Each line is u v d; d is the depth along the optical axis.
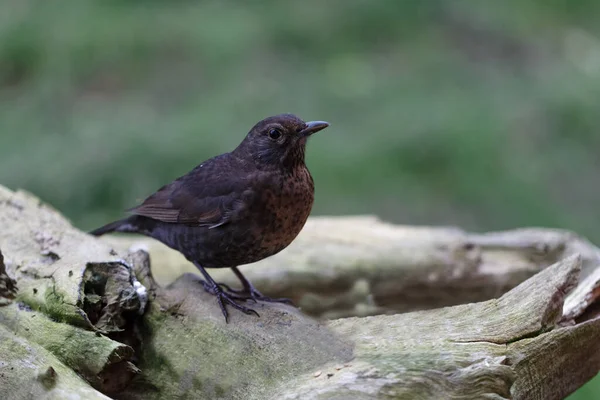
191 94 15.11
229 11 18.23
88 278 5.92
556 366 5.64
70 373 5.25
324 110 14.77
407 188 13.30
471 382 5.00
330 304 8.24
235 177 6.62
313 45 17.09
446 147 13.73
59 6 17.73
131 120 14.11
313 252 8.41
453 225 12.62
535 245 8.48
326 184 13.31
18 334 5.55
